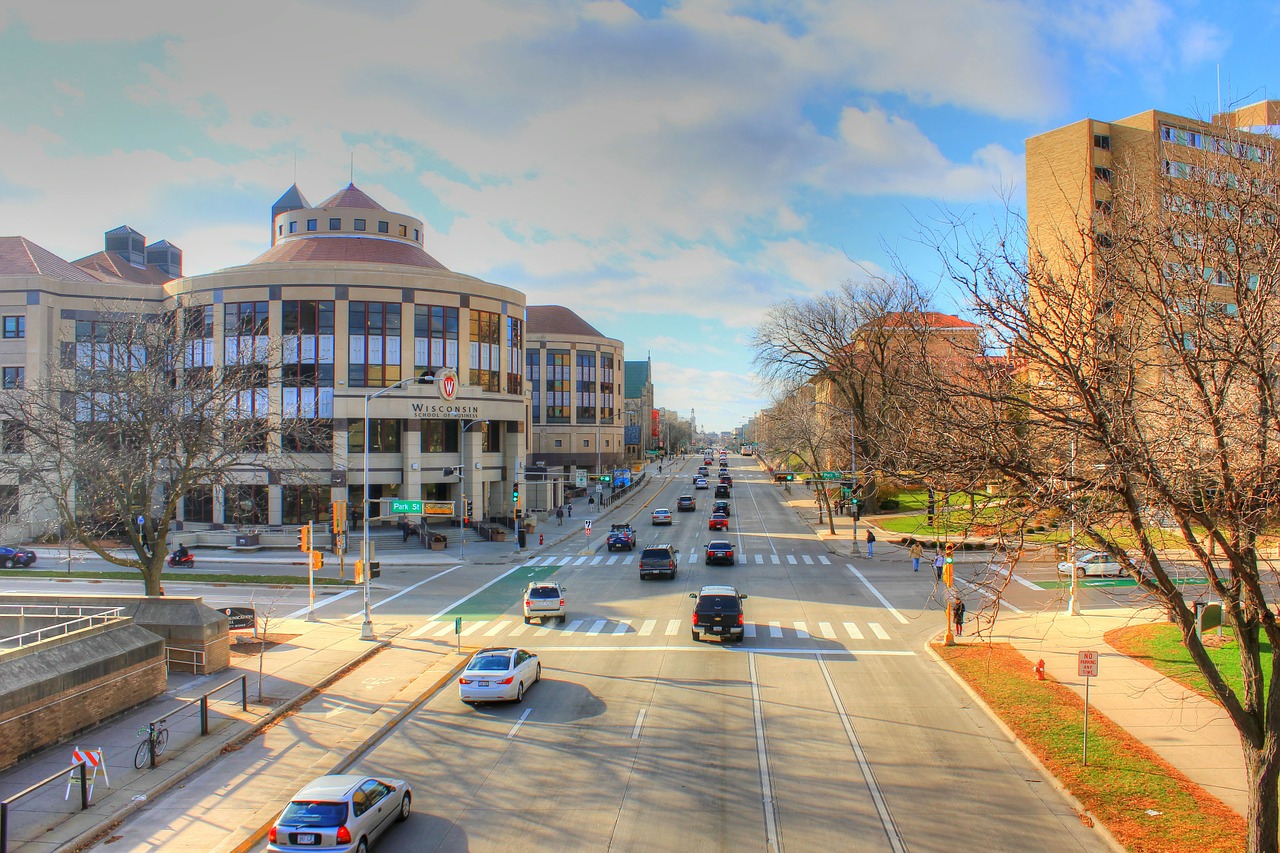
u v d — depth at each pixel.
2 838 11.55
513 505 64.94
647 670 22.25
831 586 35.91
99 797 13.99
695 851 11.86
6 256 57.25
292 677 21.73
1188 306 10.98
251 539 48.62
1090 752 15.17
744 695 19.81
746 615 29.61
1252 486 9.51
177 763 15.54
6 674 15.70
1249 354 9.45
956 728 17.30
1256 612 10.55
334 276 55.16
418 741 16.92
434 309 57.69
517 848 12.04
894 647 24.73
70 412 28.75
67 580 37.94
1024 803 13.48
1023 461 10.72
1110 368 10.40
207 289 55.44
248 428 31.12
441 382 53.97
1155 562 10.22
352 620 29.62
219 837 12.70
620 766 15.28
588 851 11.91
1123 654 22.50
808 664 22.78
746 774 14.82
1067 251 12.13
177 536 50.16
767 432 102.50
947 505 12.97
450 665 23.22
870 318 52.66
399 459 56.88
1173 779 13.91
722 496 83.88
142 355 42.00
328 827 11.20
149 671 19.64
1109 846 11.88
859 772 14.87
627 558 45.78
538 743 16.66
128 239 78.62
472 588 36.53
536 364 109.44
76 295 56.91
